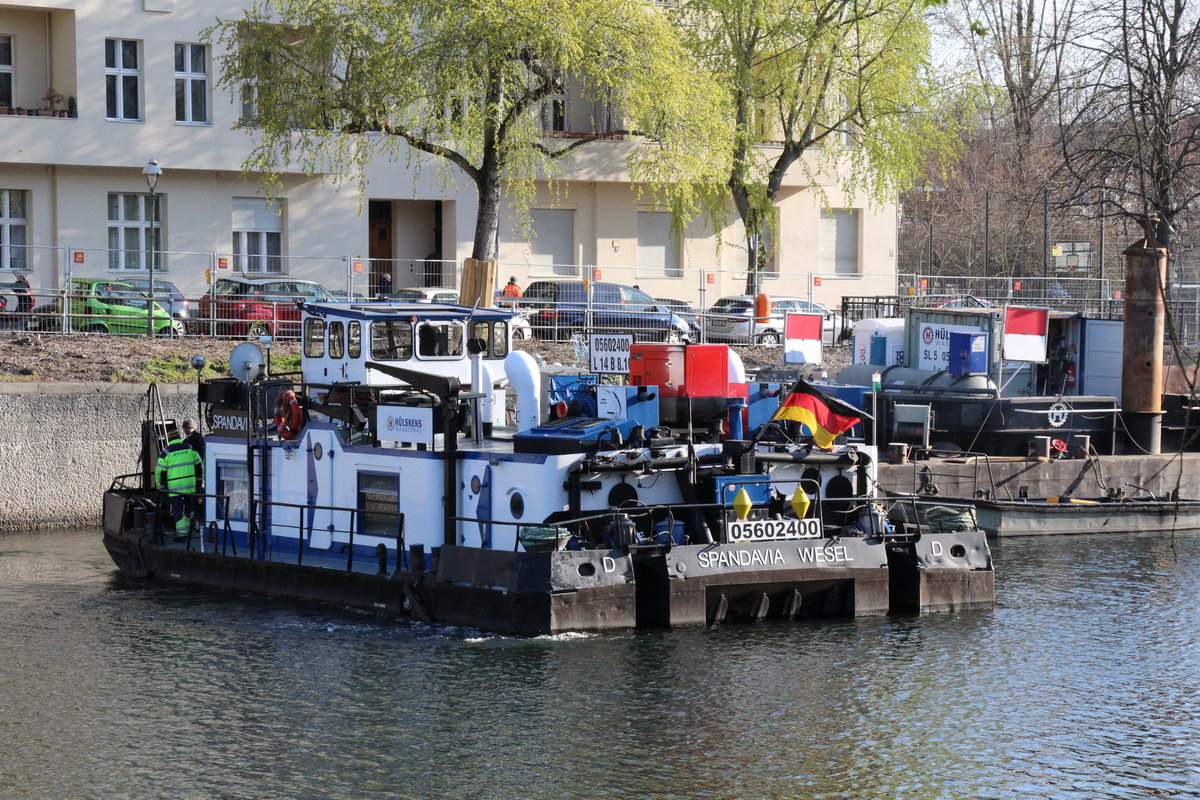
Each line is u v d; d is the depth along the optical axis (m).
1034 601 28.83
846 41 65.19
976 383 40.97
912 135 65.00
